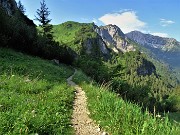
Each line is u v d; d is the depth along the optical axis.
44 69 43.69
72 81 40.53
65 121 12.45
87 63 96.50
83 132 11.76
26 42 73.19
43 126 9.89
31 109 12.10
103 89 21.86
